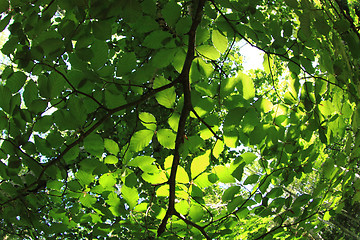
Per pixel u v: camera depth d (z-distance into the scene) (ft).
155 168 6.15
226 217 7.20
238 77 5.35
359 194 6.75
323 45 6.35
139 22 4.74
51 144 5.31
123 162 5.91
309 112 6.67
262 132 5.81
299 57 6.09
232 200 6.67
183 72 5.38
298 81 6.25
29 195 6.41
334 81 6.43
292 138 6.81
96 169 5.79
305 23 4.79
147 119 5.64
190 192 6.64
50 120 5.05
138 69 5.04
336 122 6.73
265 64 6.27
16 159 5.48
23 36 4.84
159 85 5.43
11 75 4.82
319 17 4.87
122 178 6.23
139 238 7.32
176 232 7.83
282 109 6.34
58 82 4.76
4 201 6.23
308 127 6.63
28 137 5.22
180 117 5.84
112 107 5.36
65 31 4.41
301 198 7.07
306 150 7.13
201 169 6.13
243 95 5.47
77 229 15.38
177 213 6.93
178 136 5.91
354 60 7.02
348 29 5.64
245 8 5.44
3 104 4.91
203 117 5.91
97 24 4.21
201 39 5.19
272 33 5.73
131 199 6.54
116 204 6.77
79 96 5.30
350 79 6.47
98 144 5.53
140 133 5.73
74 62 4.69
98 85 5.25
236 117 5.40
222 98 5.54
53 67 4.65
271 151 6.77
